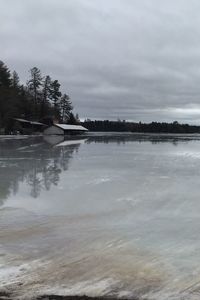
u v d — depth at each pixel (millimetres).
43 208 11398
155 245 7973
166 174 18562
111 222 9844
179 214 10672
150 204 11914
